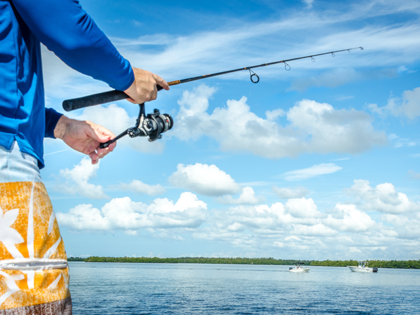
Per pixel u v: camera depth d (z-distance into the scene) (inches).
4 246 41.3
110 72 51.8
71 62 47.9
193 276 5762.8
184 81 124.3
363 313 1691.7
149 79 61.5
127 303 1926.7
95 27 47.5
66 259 48.6
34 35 49.1
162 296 2361.0
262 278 5398.6
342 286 3769.7
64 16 43.9
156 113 82.5
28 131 46.1
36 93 48.7
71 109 62.9
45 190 47.5
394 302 2215.8
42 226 44.5
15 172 43.3
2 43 43.2
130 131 76.7
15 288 41.1
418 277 6584.6
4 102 43.1
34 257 42.9
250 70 188.5
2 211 41.7
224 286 3476.9
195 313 1594.5
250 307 1845.5
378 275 7332.7
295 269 7623.0
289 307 1877.5
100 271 7190.0
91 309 1665.8
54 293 44.4
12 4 44.0
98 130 75.2
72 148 77.6
